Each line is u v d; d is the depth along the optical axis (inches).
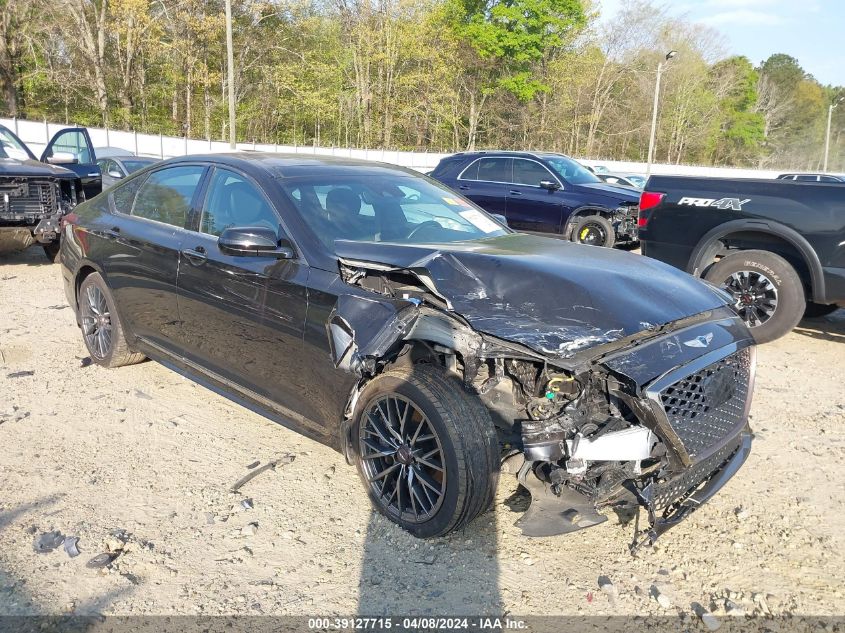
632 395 103.5
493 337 107.5
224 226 157.4
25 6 1539.1
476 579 110.3
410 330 116.3
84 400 181.3
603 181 482.0
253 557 114.7
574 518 109.0
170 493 135.1
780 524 129.9
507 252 132.1
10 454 149.2
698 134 2736.2
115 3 1545.3
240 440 160.7
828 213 226.7
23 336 237.5
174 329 170.1
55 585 105.7
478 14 2001.7
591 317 108.4
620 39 2305.6
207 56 1697.8
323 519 127.0
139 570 110.1
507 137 2219.5
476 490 110.3
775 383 212.2
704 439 112.2
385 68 2007.9
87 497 132.5
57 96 1724.9
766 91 3366.1
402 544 119.3
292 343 135.8
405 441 119.3
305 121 2078.0
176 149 1182.9
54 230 335.0
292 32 1780.3
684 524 129.4
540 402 109.8
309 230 140.0
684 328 115.5
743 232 251.6
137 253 177.6
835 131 3725.4
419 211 159.9
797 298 236.8
